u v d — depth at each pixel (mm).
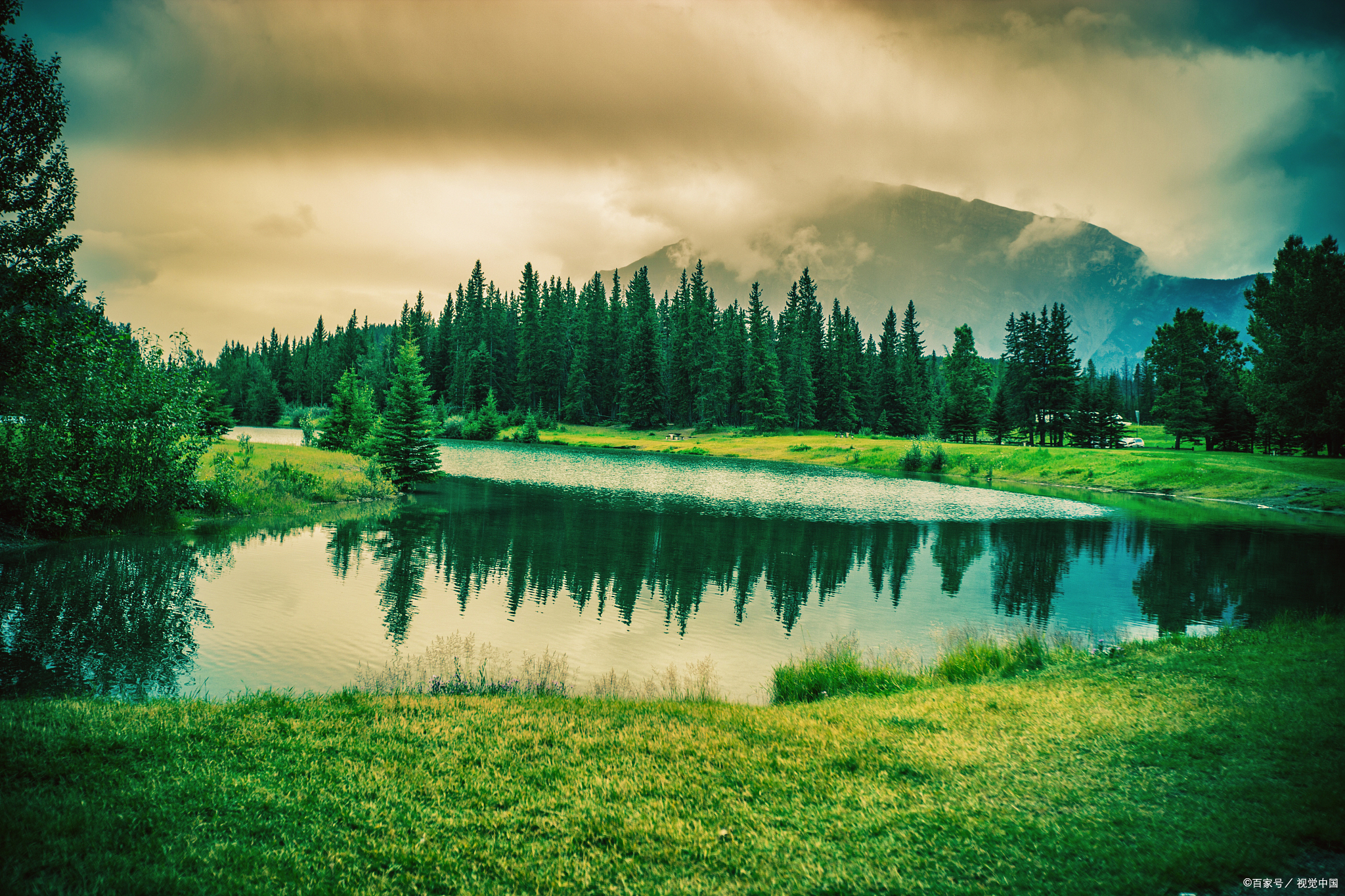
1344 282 63156
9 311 17391
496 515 40781
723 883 5988
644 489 57531
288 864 5977
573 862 6242
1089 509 51562
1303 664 12391
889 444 99312
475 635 18562
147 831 6348
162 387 29922
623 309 138250
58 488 24875
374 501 44188
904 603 24094
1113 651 15102
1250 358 72875
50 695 12742
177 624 17984
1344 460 65062
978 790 7754
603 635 19188
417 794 7504
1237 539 38375
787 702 13367
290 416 135000
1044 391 107438
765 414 116500
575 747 9094
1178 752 8461
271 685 13891
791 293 144250
